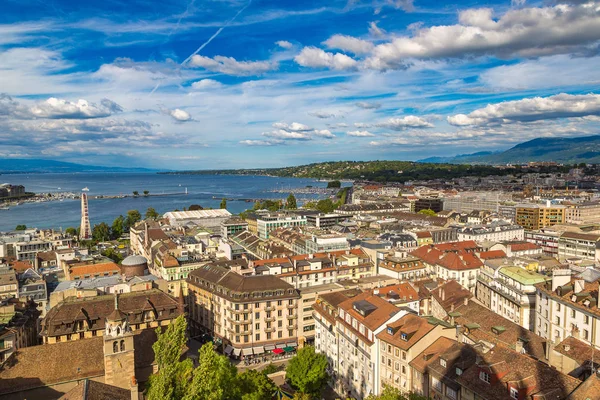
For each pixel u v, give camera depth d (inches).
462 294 5689.0
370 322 4621.1
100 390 2874.0
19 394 3700.8
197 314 7116.1
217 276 6835.6
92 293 6205.7
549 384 3014.3
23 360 3860.7
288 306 6368.1
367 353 4544.8
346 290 5964.6
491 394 3171.8
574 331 4650.6
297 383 4628.4
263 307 6225.4
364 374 4662.9
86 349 4074.8
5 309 5442.9
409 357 4001.0
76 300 5275.6
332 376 5433.1
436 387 3705.7
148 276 7391.7
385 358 4328.3
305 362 4697.3
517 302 5925.2
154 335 4414.4
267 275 6624.0
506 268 6540.4
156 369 4195.4
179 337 3324.3
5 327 4869.6
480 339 4547.2
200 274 7190.0
